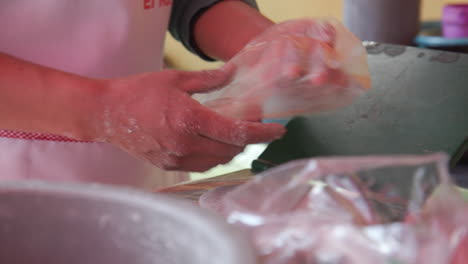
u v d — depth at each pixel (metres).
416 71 0.90
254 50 0.79
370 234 0.30
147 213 0.29
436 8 2.59
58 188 0.31
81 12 0.89
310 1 3.01
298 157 0.83
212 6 1.05
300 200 0.34
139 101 0.70
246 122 0.73
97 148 0.95
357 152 0.81
